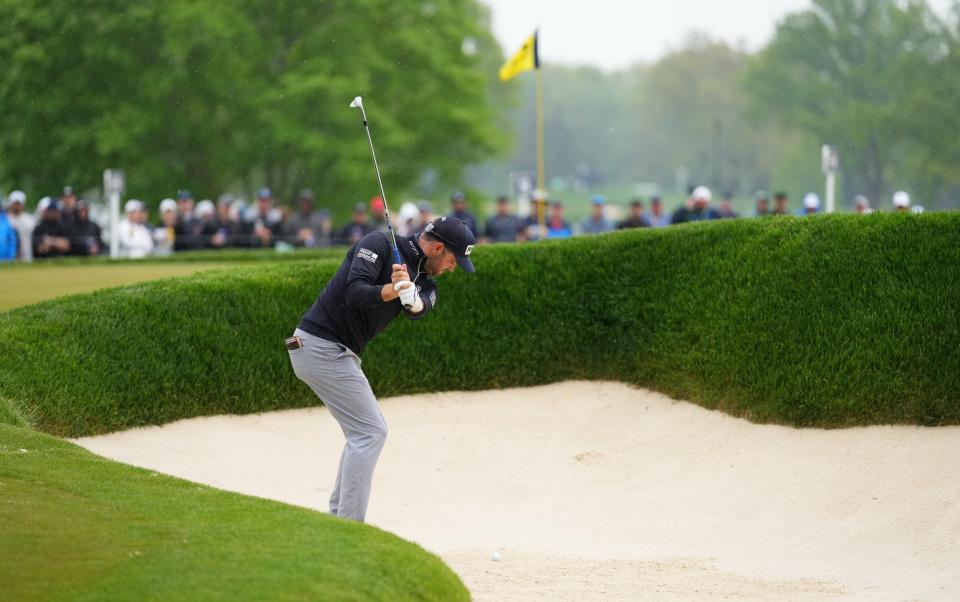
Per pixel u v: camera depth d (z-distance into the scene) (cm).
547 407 1650
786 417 1450
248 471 1420
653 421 1566
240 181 5312
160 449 1438
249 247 3039
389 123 4700
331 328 1033
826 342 1448
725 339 1534
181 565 789
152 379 1505
